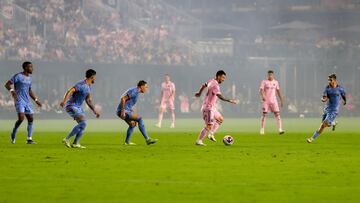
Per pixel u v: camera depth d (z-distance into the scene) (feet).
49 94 564.71
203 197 122.83
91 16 645.92
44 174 153.79
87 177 148.87
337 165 175.11
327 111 263.90
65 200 119.14
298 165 174.70
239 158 192.75
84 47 607.78
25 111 248.32
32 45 572.51
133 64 606.96
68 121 491.72
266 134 325.42
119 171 160.04
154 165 173.37
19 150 218.79
